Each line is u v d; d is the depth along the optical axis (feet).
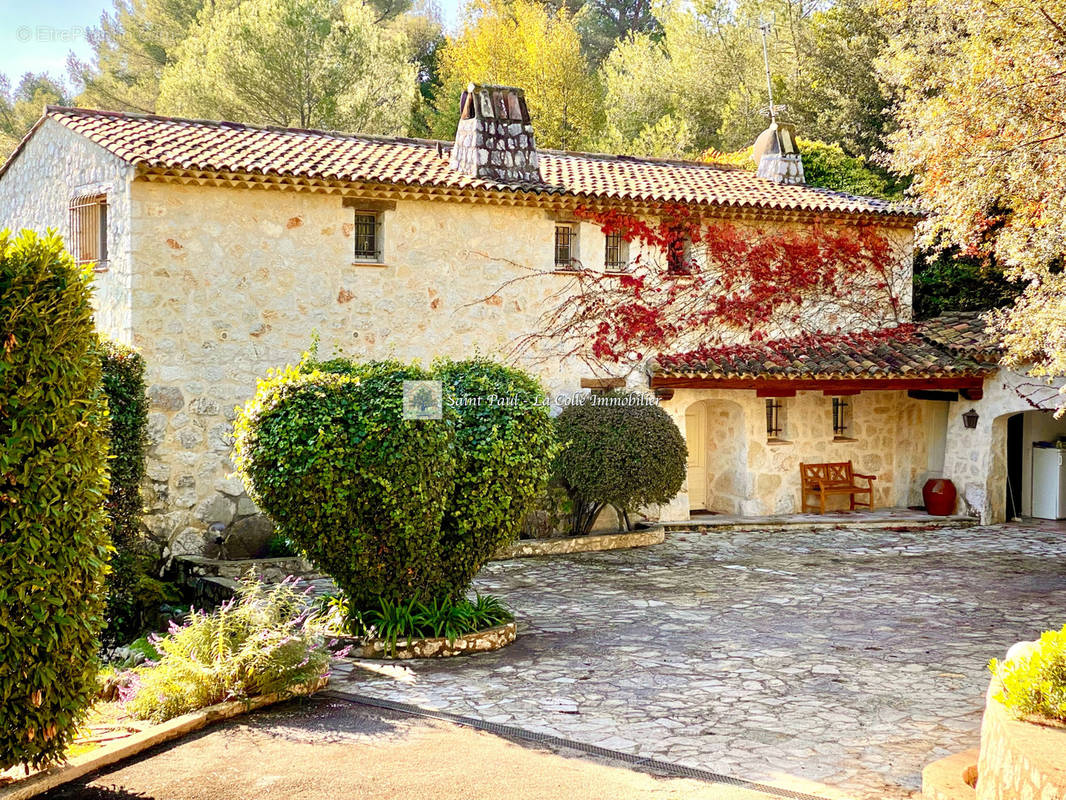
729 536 53.83
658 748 22.61
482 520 31.78
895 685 27.91
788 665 29.96
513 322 51.08
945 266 70.49
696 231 54.85
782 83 101.04
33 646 18.58
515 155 51.47
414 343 48.91
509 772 20.80
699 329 55.31
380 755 21.74
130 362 40.32
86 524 19.61
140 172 42.34
